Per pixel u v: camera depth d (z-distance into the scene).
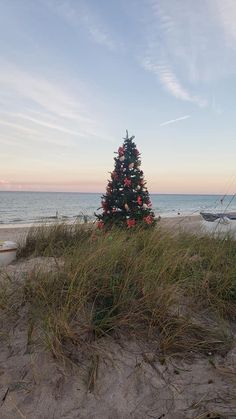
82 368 2.52
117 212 6.12
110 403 2.29
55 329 2.71
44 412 2.20
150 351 2.76
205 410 2.24
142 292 3.29
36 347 2.67
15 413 2.18
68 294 3.11
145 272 3.50
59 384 2.39
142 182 6.25
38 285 3.26
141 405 2.29
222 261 4.29
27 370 2.49
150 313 3.10
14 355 2.62
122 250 4.04
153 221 6.18
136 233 5.19
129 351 2.73
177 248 4.61
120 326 2.94
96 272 3.44
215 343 2.92
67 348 2.67
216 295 3.52
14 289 3.36
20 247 5.54
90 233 5.86
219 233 5.88
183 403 2.31
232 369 2.63
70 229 6.14
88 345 2.71
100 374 2.49
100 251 3.83
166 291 3.22
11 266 4.25
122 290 3.17
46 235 5.88
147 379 2.49
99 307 3.12
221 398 2.34
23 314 3.07
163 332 2.92
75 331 2.76
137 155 6.26
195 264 4.14
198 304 3.48
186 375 2.56
